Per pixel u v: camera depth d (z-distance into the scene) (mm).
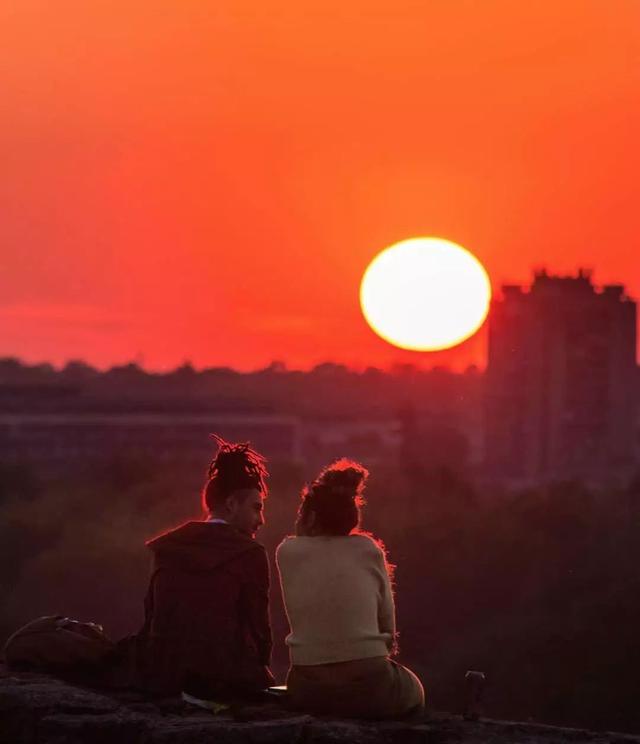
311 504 15352
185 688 15227
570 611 180750
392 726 14250
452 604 195000
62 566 189750
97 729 13734
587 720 158875
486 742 13930
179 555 15500
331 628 14852
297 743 13734
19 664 15945
